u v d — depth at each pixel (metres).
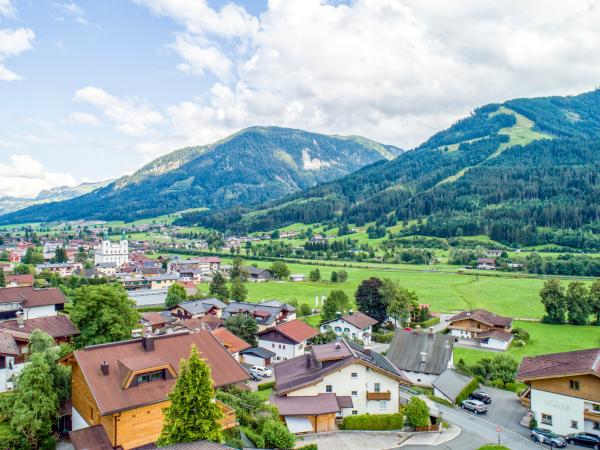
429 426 58.78
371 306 132.75
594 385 55.72
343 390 61.88
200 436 37.03
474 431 59.25
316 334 103.00
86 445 40.28
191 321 110.88
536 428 57.66
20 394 45.34
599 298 130.38
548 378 58.97
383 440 54.91
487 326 116.94
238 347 92.69
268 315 118.56
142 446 42.34
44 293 104.50
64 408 49.22
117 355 47.50
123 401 41.56
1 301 98.94
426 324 130.12
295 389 60.38
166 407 40.56
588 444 54.31
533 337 117.50
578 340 114.25
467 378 79.00
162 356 49.66
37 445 44.03
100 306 69.38
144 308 140.00
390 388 62.56
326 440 54.00
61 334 78.62
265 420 50.78
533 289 180.88
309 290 182.75
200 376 37.72
